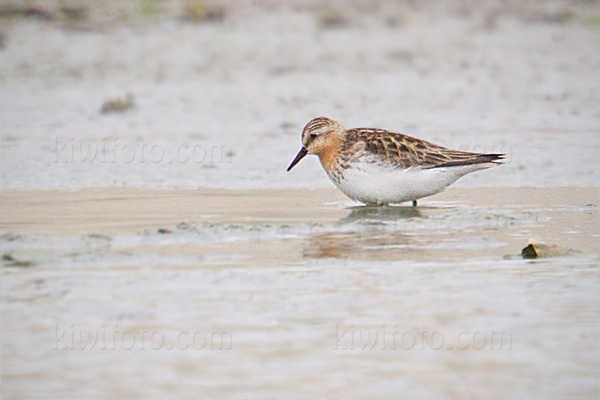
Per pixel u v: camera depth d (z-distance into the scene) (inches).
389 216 633.0
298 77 1242.0
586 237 575.8
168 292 470.3
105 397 361.4
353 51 1406.3
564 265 517.0
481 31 1552.7
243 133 938.7
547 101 1093.8
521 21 1616.6
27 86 1167.0
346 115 1025.5
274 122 989.8
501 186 729.6
